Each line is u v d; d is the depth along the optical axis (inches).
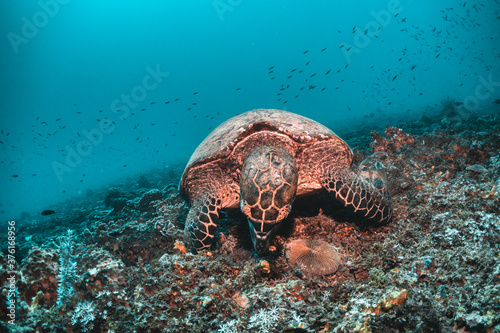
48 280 26.1
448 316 22.4
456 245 27.8
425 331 20.5
